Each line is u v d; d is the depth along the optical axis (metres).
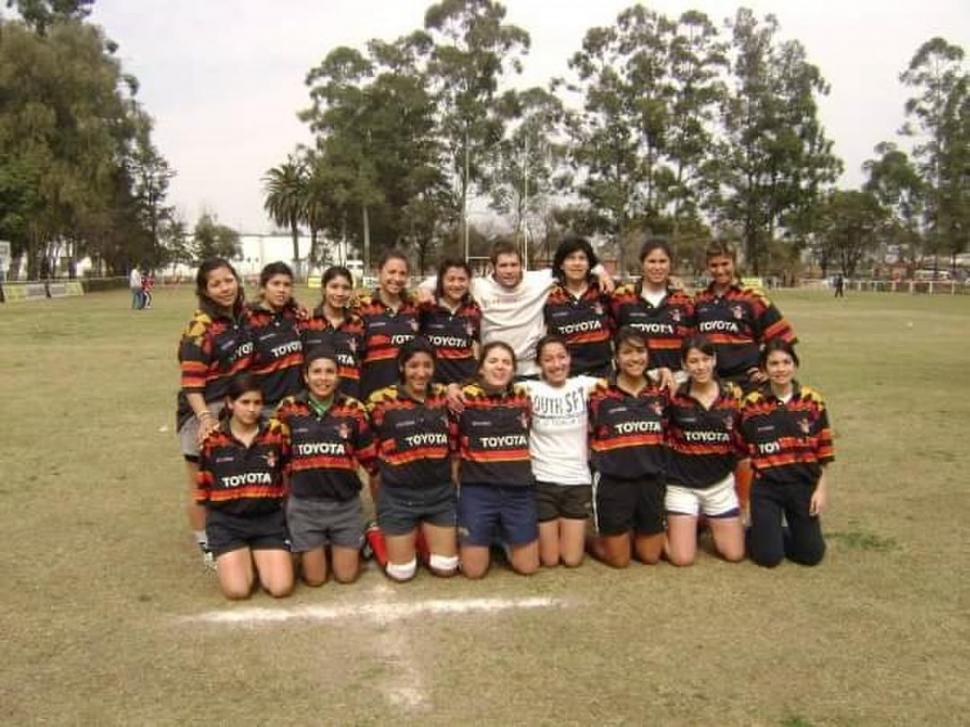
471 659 4.04
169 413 10.38
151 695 3.71
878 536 5.82
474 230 62.94
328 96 59.25
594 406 5.26
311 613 4.61
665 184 52.28
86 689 3.76
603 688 3.76
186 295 48.53
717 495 5.38
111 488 7.04
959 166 64.25
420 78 58.44
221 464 4.82
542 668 3.94
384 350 5.95
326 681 3.83
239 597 4.77
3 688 3.76
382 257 6.03
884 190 72.81
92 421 9.86
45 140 46.31
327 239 79.81
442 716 3.52
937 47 65.56
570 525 5.28
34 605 4.68
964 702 3.66
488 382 5.14
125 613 4.58
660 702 3.64
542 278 6.09
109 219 57.47
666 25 51.53
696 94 52.22
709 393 5.36
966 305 37.69
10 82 45.47
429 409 5.06
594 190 52.47
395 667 3.96
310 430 4.93
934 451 8.28
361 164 59.41
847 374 13.76
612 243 54.50
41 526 6.05
